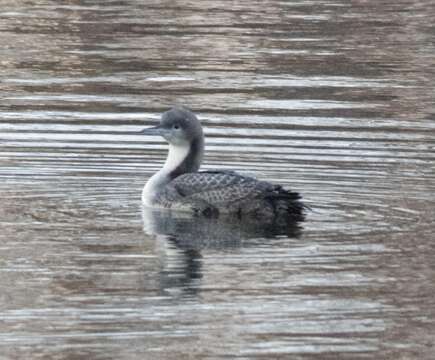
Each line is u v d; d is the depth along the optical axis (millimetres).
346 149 18516
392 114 20703
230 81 22875
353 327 11836
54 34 26391
